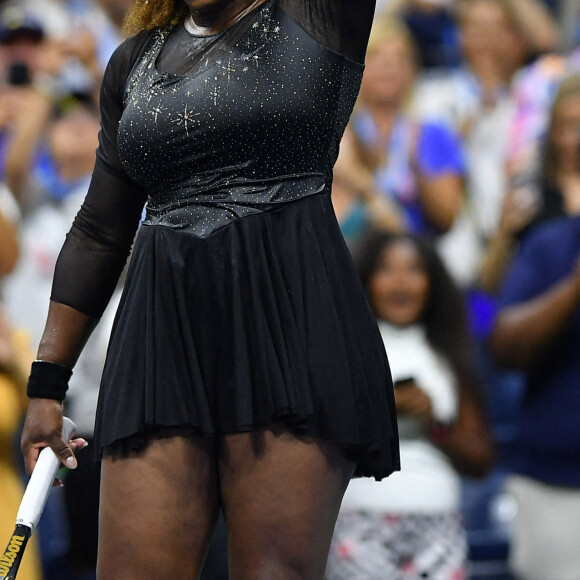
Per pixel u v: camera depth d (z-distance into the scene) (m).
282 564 7.93
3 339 15.12
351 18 8.39
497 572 18.52
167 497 8.05
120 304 8.55
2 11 23.19
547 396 15.91
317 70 8.21
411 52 22.38
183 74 8.31
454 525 14.82
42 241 19.53
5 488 14.56
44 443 9.02
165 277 8.20
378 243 15.61
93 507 15.14
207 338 8.09
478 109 22.89
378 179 21.69
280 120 8.08
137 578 8.03
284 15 8.34
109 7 22.08
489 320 20.36
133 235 9.27
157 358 8.09
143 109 8.30
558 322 15.62
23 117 20.66
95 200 9.14
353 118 21.77
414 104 22.39
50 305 9.20
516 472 16.31
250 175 8.20
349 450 8.18
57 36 21.58
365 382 8.20
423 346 15.34
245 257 8.08
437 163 21.84
